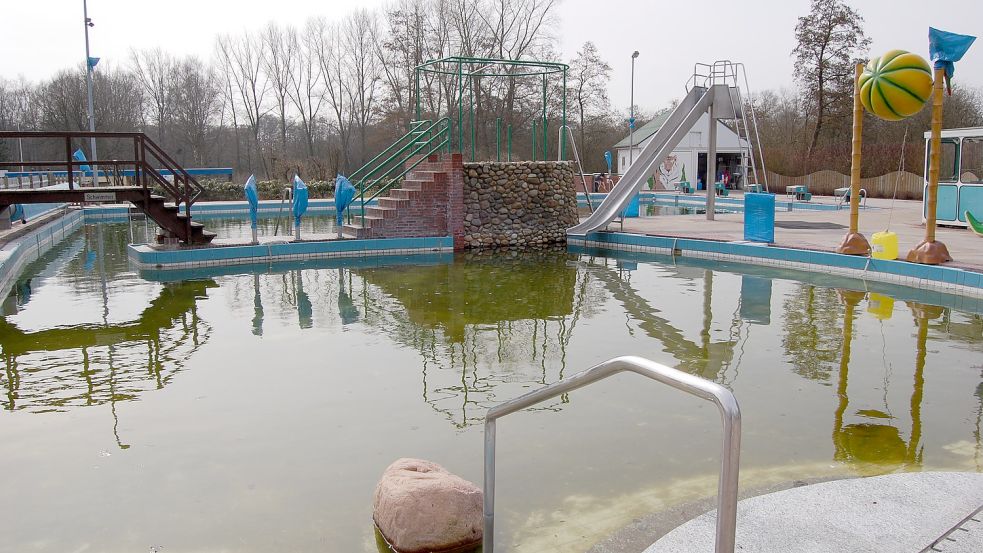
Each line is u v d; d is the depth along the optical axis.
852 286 9.29
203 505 3.47
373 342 6.60
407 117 35.75
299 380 5.45
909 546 2.66
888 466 3.76
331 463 3.94
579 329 7.04
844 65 31.77
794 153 31.55
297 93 41.34
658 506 3.35
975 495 3.08
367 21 38.94
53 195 11.01
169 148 44.34
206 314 7.88
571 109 40.41
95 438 4.34
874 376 5.38
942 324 7.07
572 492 3.52
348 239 12.86
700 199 26.45
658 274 10.55
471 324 7.30
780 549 2.66
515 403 2.48
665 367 1.85
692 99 15.13
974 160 13.35
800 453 3.94
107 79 42.75
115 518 3.35
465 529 3.05
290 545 3.09
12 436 4.38
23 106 46.91
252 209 12.45
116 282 10.06
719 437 4.23
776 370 5.58
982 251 10.36
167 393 5.18
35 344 6.58
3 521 3.33
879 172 26.70
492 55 35.03
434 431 4.38
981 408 4.66
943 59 8.88
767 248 11.20
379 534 3.17
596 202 25.42
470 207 13.88
